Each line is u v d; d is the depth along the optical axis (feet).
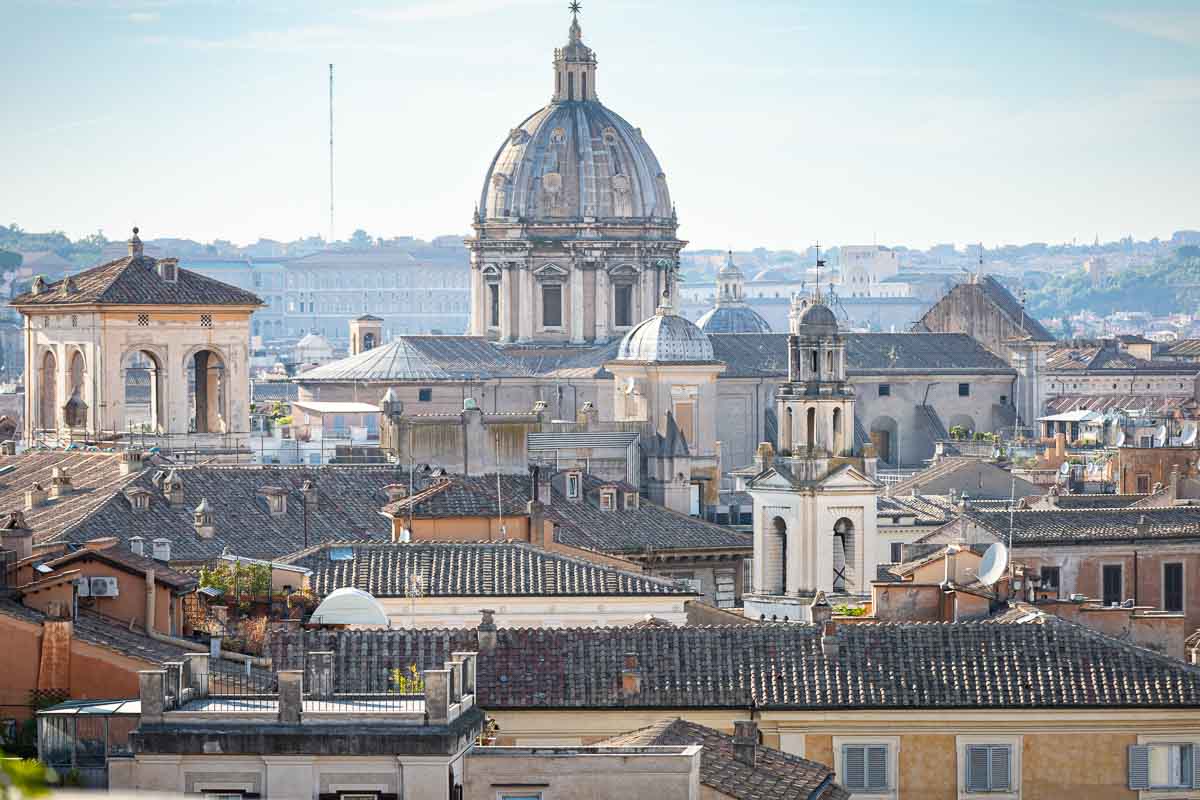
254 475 639.76
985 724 399.44
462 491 599.98
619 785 315.17
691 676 400.26
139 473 633.20
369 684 387.75
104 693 350.43
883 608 497.87
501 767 314.14
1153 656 409.90
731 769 342.85
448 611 496.23
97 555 394.11
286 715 310.45
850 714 397.60
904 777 398.83
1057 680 403.95
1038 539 608.19
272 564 500.74
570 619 501.56
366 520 629.92
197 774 308.40
